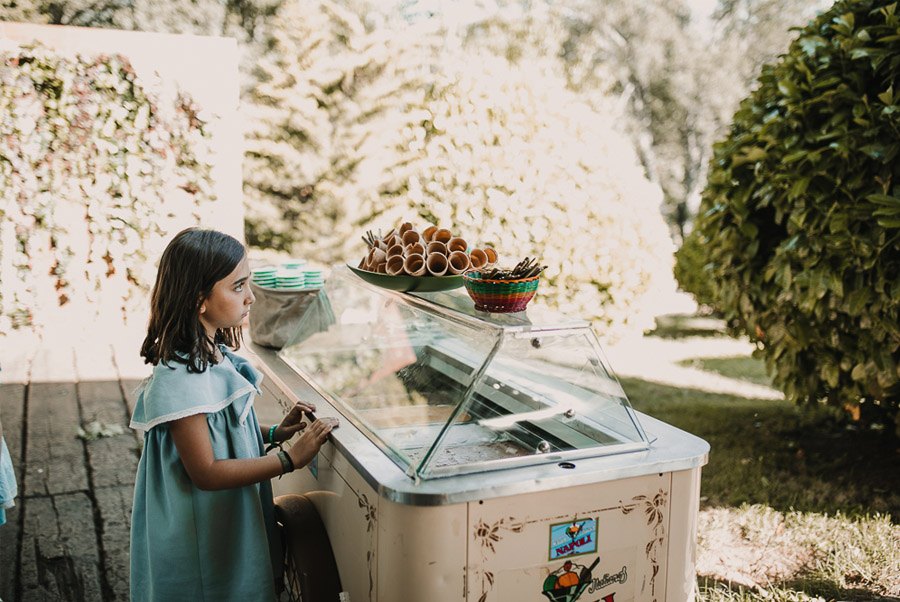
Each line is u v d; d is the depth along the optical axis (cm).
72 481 404
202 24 1340
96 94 675
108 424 486
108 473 414
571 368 215
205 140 715
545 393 211
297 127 985
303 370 291
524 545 194
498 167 626
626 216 660
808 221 392
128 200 696
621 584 208
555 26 1545
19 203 662
